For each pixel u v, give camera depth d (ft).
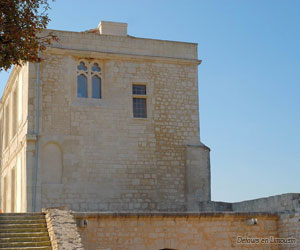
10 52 56.75
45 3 60.18
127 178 87.61
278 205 73.15
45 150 84.48
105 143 87.66
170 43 94.58
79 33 89.56
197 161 91.86
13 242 56.24
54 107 86.02
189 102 93.86
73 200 84.07
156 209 87.97
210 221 67.05
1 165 118.01
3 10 56.95
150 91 91.86
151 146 89.97
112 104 89.40
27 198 81.92
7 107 115.96
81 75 89.40
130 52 92.02
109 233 62.59
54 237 55.42
